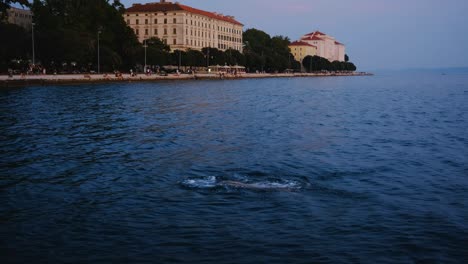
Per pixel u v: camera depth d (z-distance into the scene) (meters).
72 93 79.88
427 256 14.24
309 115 54.66
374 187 21.92
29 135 35.69
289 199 19.72
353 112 59.19
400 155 29.94
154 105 62.06
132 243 15.13
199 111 56.25
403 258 14.11
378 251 14.57
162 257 14.13
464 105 70.19
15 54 113.94
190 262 13.80
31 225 16.67
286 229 16.31
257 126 43.50
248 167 25.89
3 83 92.00
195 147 31.97
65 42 114.06
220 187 21.42
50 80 102.06
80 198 19.86
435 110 62.12
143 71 165.00
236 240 15.36
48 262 13.84
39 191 20.84
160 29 195.38
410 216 17.72
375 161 27.98
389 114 56.81
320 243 15.16
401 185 22.38
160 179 23.06
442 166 26.70
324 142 34.84
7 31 111.31
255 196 20.11
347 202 19.45
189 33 197.12
